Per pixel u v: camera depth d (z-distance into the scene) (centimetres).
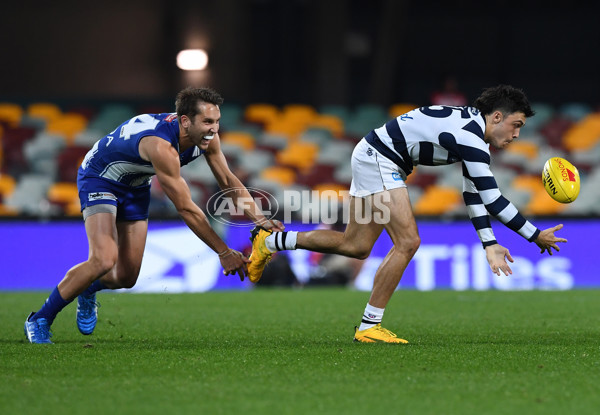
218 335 2145
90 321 2109
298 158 5959
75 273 1916
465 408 1242
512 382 1426
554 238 1834
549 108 6888
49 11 7125
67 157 5697
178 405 1263
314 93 7644
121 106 6450
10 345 1891
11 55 7094
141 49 7194
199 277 4153
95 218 1919
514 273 4297
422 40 8069
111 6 7175
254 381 1437
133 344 1925
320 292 3809
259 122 6456
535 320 2562
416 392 1348
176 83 7231
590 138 6494
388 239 4344
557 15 8119
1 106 6216
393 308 3006
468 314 2775
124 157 1894
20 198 5181
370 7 8056
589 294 3662
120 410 1234
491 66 8131
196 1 7162
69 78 7156
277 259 4244
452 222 4309
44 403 1279
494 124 1881
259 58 7900
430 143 1889
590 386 1394
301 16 7869
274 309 2947
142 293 3819
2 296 3575
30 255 4178
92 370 1542
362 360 1648
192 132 1861
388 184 1920
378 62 7506
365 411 1226
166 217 4147
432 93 8088
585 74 8156
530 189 5659
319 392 1349
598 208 5500
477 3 8088
